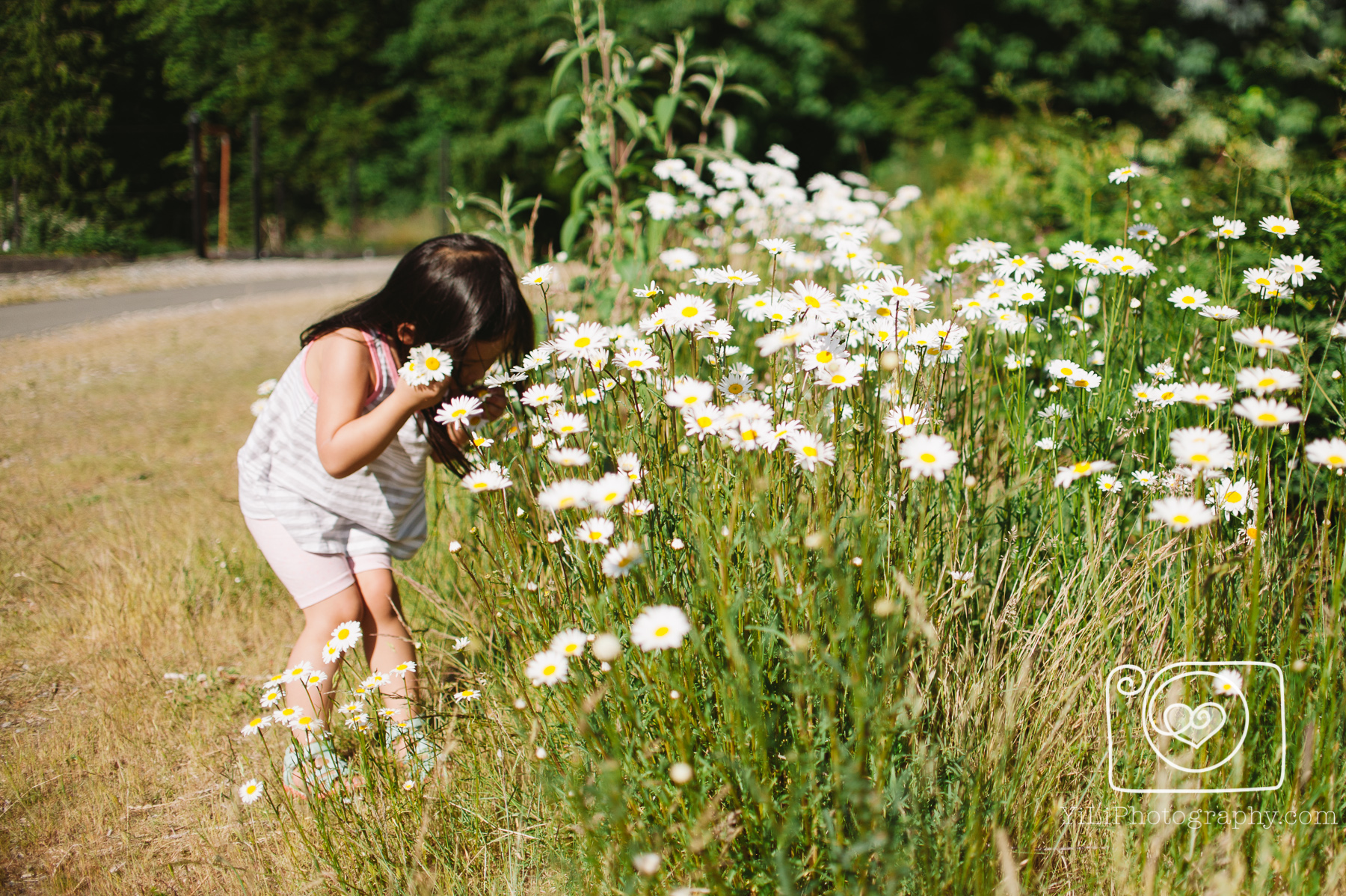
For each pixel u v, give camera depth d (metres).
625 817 1.36
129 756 2.11
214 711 2.29
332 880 1.66
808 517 1.56
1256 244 2.64
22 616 2.76
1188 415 2.22
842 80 19.55
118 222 17.95
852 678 1.30
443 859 1.66
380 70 21.77
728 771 1.38
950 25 20.09
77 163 17.95
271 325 8.45
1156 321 2.63
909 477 1.70
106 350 7.18
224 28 20.95
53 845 1.83
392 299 1.97
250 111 21.05
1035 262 2.17
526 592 1.71
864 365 1.77
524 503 2.05
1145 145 5.28
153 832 1.86
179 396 5.74
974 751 1.57
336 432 1.88
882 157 19.78
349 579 2.05
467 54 19.48
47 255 15.52
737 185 3.66
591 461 1.90
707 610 1.55
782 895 1.26
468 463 2.05
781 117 18.59
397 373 1.97
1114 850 1.45
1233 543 1.72
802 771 1.33
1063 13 18.27
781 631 1.47
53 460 4.34
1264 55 13.52
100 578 2.94
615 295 3.09
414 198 21.42
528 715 1.70
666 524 1.71
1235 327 2.19
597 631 1.53
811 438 1.53
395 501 2.09
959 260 2.31
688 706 1.46
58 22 18.25
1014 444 2.03
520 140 18.47
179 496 3.83
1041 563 1.92
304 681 1.74
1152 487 1.85
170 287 11.55
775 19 17.58
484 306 1.94
